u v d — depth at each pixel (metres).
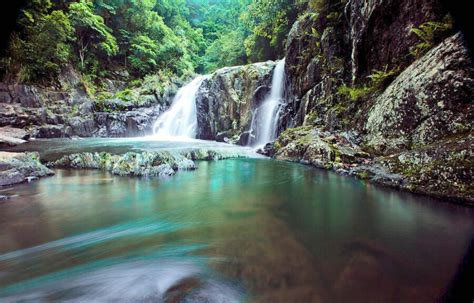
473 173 5.02
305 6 17.31
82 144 14.98
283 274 2.91
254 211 5.01
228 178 7.73
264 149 12.34
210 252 3.43
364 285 2.68
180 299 2.54
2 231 4.09
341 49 12.09
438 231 3.97
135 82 27.61
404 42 9.00
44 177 7.46
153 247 3.59
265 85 16.52
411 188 5.84
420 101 7.01
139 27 30.59
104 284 2.79
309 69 13.09
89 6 26.06
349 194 6.05
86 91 23.34
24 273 2.99
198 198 5.82
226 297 2.55
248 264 3.13
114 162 8.47
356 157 8.55
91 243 3.70
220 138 17.41
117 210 5.01
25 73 19.72
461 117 6.11
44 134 18.12
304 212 4.91
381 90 9.27
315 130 10.92
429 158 5.96
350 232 4.00
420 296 2.47
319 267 3.02
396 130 7.72
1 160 7.04
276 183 7.18
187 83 27.64
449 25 7.04
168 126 22.80
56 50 21.38
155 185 6.89
